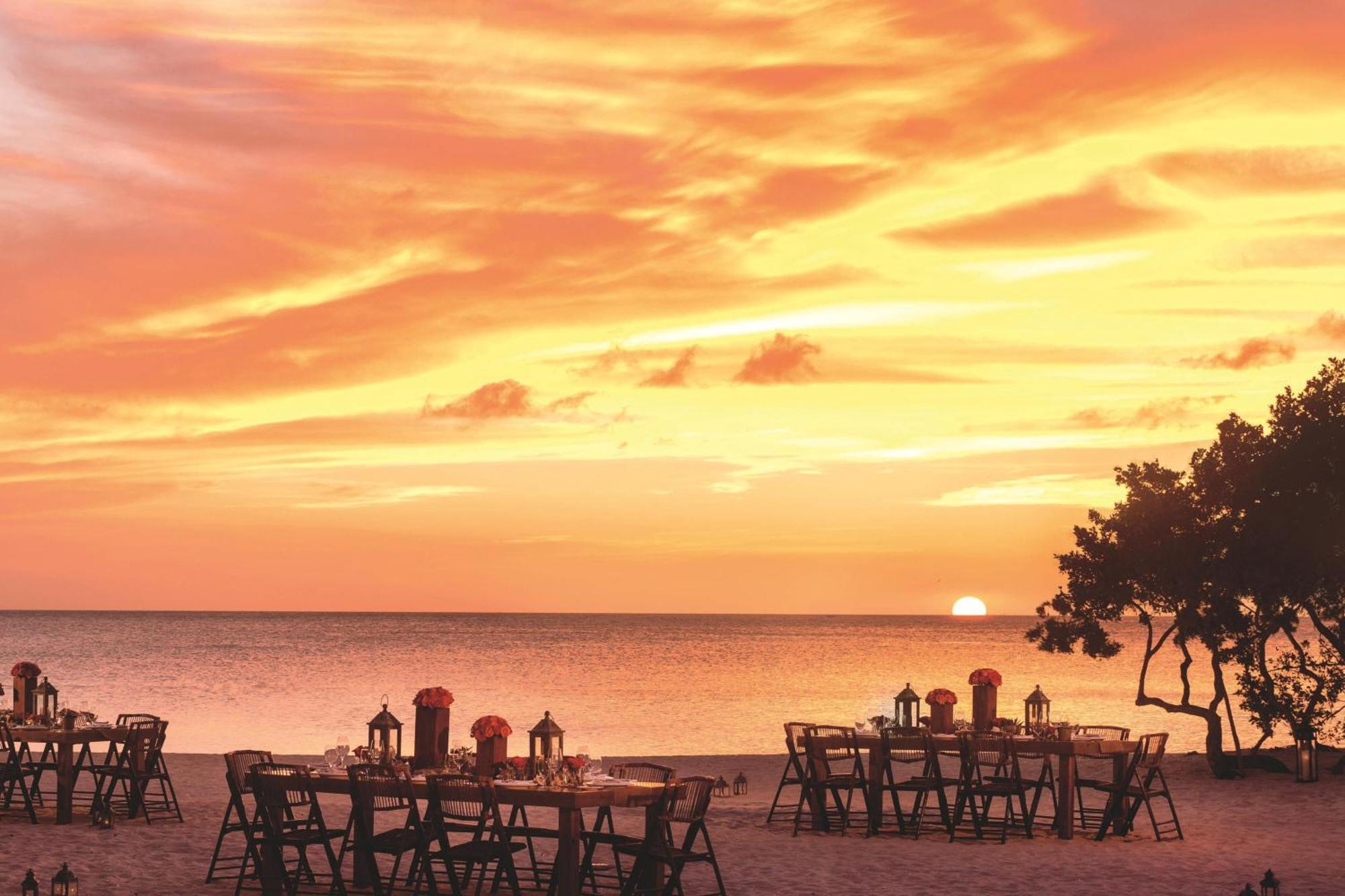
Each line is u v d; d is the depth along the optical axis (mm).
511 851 11695
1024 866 14070
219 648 118312
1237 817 17922
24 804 17969
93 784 20188
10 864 13492
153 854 14180
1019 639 172375
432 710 12789
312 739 34688
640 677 72062
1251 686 23062
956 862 14242
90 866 13453
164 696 54000
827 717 44281
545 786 11469
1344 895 12734
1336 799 19844
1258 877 13531
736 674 76000
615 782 11805
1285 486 22984
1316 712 23156
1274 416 23641
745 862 14203
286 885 12203
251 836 12320
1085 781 16328
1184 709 23109
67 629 196000
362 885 12805
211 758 24016
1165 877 13500
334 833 12227
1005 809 17984
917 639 169500
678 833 16266
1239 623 23188
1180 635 23328
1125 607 24141
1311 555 22438
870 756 16406
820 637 176375
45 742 16250
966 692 59938
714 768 24516
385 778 11938
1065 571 24375
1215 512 23656
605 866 13609
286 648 118938
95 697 52750
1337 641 23484
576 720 42656
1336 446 22625
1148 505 23531
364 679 68062
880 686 63250
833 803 19406
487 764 12102
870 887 12875
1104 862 14320
